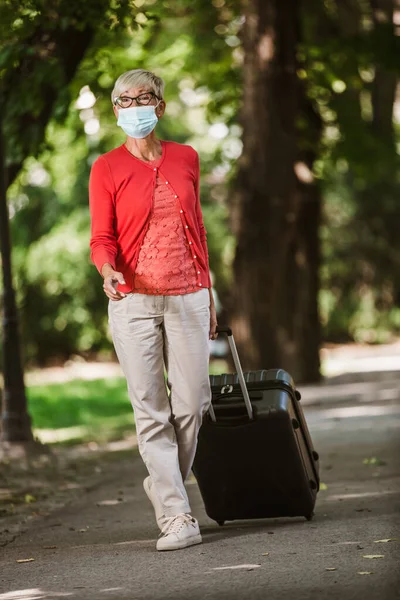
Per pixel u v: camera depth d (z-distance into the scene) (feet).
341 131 151.53
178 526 41.19
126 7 76.95
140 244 41.19
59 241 252.62
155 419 41.65
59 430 119.14
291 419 44.34
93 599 33.19
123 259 41.39
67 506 59.00
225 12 144.77
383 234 279.90
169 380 42.06
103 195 41.27
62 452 89.97
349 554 37.96
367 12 151.33
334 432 93.04
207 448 44.75
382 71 138.21
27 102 81.97
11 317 84.48
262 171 137.08
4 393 84.28
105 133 165.89
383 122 157.38
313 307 158.71
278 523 47.06
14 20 77.41
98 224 41.19
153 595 33.24
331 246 282.56
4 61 79.05
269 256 137.49
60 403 152.25
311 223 158.30
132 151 41.70
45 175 248.11
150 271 41.19
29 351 255.91
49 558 41.63
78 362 262.47
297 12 136.36
